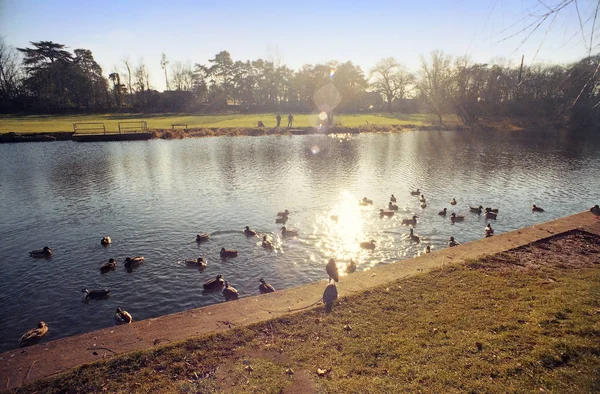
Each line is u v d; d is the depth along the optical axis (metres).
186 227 22.22
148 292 15.26
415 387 7.10
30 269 17.11
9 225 22.59
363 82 128.50
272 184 32.69
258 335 9.05
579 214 18.25
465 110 70.88
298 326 9.38
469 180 34.53
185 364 8.05
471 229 21.91
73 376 7.72
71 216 24.16
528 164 42.25
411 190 30.83
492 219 23.59
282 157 46.47
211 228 22.06
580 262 12.77
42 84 104.62
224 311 10.20
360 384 7.25
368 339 8.72
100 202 27.17
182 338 8.95
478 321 9.17
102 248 19.36
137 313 13.85
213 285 15.45
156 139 61.47
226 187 31.58
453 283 11.36
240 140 62.06
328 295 10.84
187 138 63.72
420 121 92.12
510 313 9.44
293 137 67.00
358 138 67.00
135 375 7.76
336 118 98.62
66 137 59.44
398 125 82.56
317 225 22.56
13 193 29.44
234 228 22.08
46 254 18.41
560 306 9.54
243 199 28.00
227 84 136.62
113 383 7.55
